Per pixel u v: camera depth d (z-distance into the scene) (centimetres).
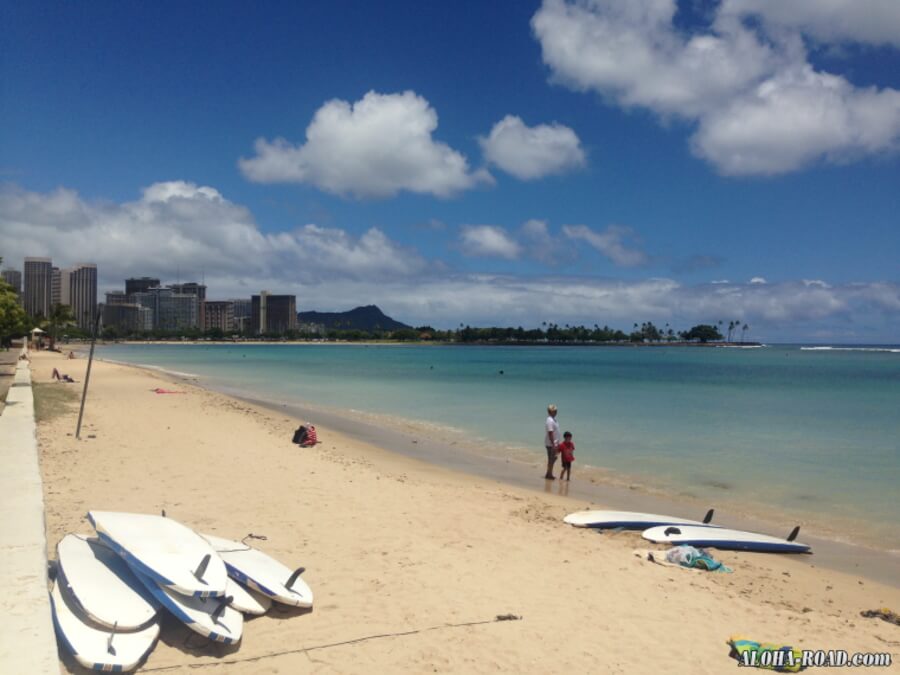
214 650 551
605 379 5903
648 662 588
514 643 605
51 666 448
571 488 1475
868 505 1354
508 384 4994
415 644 590
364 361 9900
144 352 13150
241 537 881
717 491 1472
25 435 1491
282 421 2405
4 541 693
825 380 6150
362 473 1405
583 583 782
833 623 727
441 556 843
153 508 1003
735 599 773
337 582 730
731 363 11175
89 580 586
